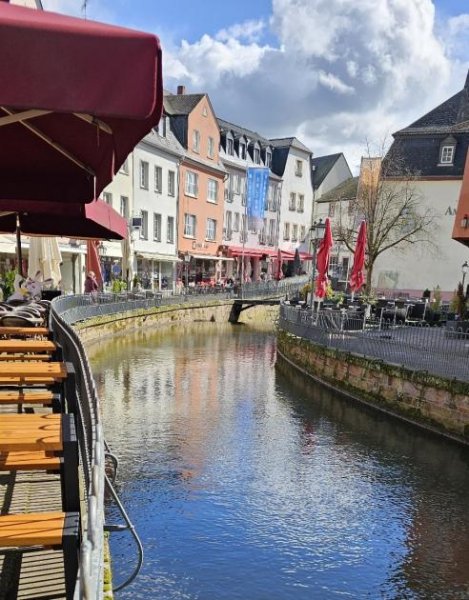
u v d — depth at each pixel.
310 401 12.98
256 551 6.18
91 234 7.32
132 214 29.80
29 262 12.30
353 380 13.20
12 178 4.34
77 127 3.36
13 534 2.31
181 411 11.69
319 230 17.50
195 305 30.12
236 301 33.66
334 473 8.51
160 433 10.09
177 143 34.88
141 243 30.72
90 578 1.49
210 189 38.34
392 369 11.73
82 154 3.79
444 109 34.25
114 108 1.74
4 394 4.04
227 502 7.33
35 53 1.71
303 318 17.80
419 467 8.85
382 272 33.31
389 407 11.78
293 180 48.00
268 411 11.94
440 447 9.84
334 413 11.93
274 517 6.99
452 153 32.06
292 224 48.41
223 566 5.86
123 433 10.00
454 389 10.09
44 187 4.36
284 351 18.92
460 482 8.30
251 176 37.75
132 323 24.03
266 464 8.75
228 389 14.05
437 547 6.48
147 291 26.25
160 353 19.55
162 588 5.41
